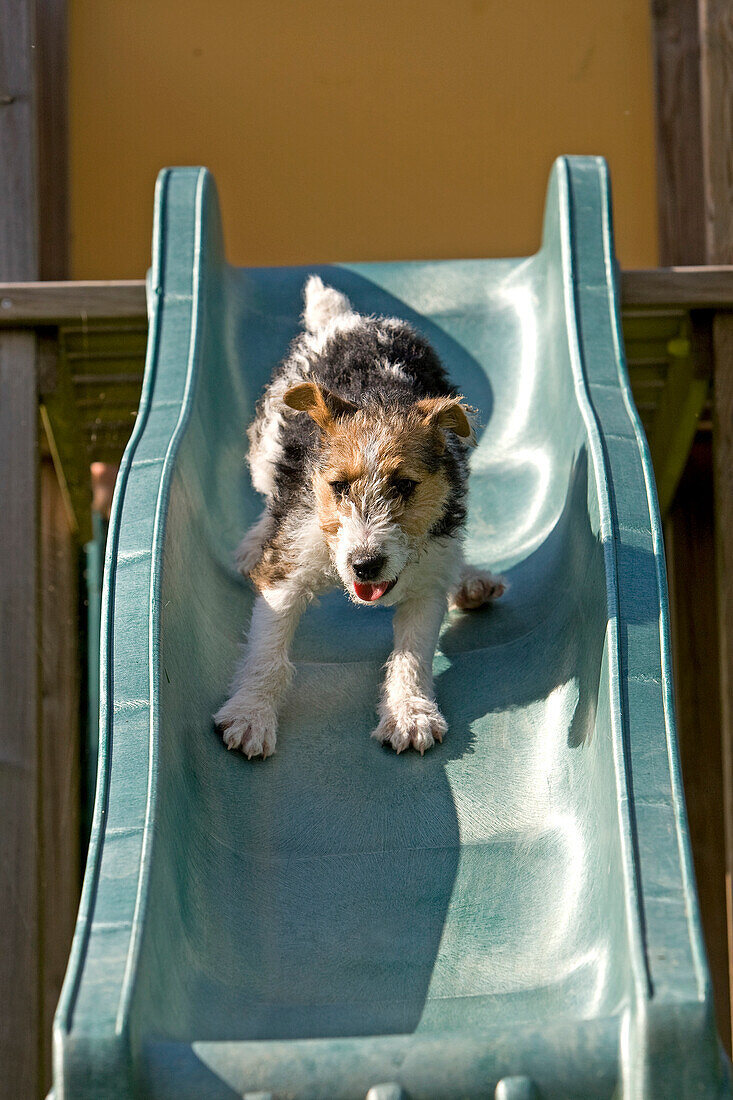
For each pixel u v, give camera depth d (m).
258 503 4.30
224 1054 2.25
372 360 3.85
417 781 3.19
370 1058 2.24
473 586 3.83
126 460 3.51
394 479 3.10
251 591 3.88
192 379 4.00
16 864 4.41
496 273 5.13
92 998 2.25
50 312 4.75
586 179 4.76
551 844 2.99
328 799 3.14
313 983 2.72
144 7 7.91
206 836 2.97
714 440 4.82
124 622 2.98
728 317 4.85
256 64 7.96
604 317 4.29
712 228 5.15
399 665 3.41
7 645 4.59
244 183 7.95
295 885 2.93
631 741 2.78
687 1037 2.23
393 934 2.83
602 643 3.09
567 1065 2.26
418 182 8.01
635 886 2.48
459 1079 2.22
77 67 7.85
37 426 4.83
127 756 2.75
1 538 4.69
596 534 3.36
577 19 7.99
